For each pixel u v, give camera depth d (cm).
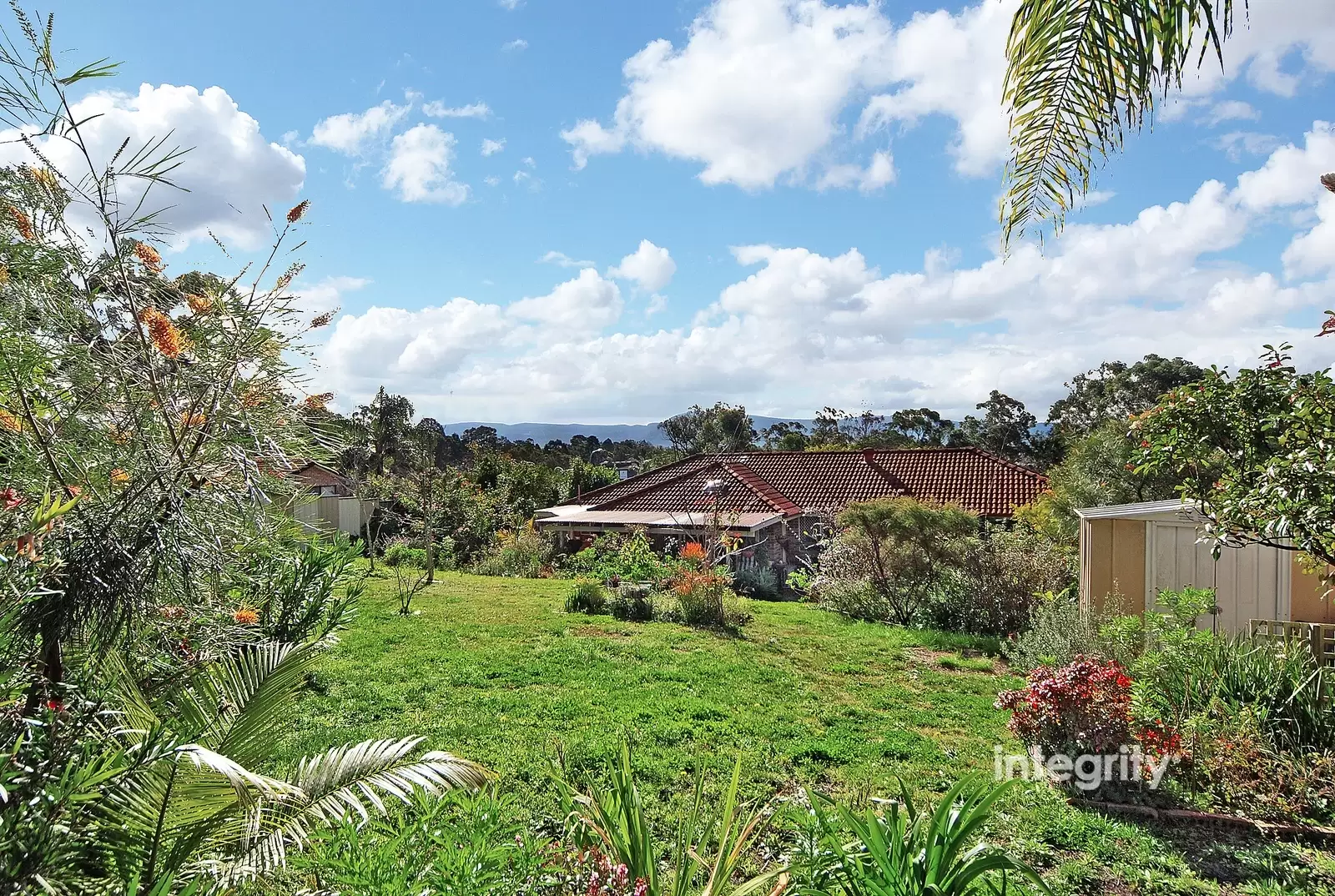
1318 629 767
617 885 302
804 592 1753
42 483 244
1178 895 421
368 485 1638
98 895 218
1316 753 568
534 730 670
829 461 2745
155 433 263
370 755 286
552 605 1438
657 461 6159
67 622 232
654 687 854
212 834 250
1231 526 527
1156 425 584
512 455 5428
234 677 277
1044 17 273
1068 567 1328
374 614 1273
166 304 275
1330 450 457
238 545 283
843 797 538
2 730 220
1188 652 698
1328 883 436
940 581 1398
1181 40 251
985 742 694
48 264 255
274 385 286
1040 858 459
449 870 268
